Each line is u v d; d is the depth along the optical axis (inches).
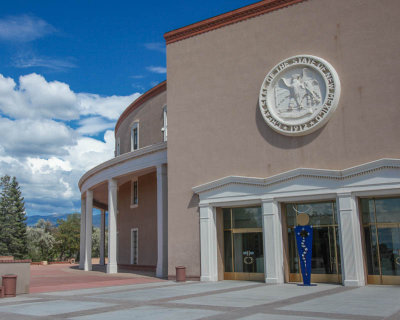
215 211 824.3
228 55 856.3
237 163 807.1
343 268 667.4
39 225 3690.9
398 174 643.5
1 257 1050.1
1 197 2787.9
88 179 1350.9
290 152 750.5
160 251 962.1
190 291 629.3
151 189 1246.3
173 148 894.4
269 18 815.7
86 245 1334.9
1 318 404.8
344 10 733.3
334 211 725.9
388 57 684.1
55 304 509.0
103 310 448.1
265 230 746.2
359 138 689.0
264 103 784.9
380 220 685.9
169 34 944.9
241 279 800.9
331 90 717.3
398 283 660.7
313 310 416.8
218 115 847.7
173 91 918.4
